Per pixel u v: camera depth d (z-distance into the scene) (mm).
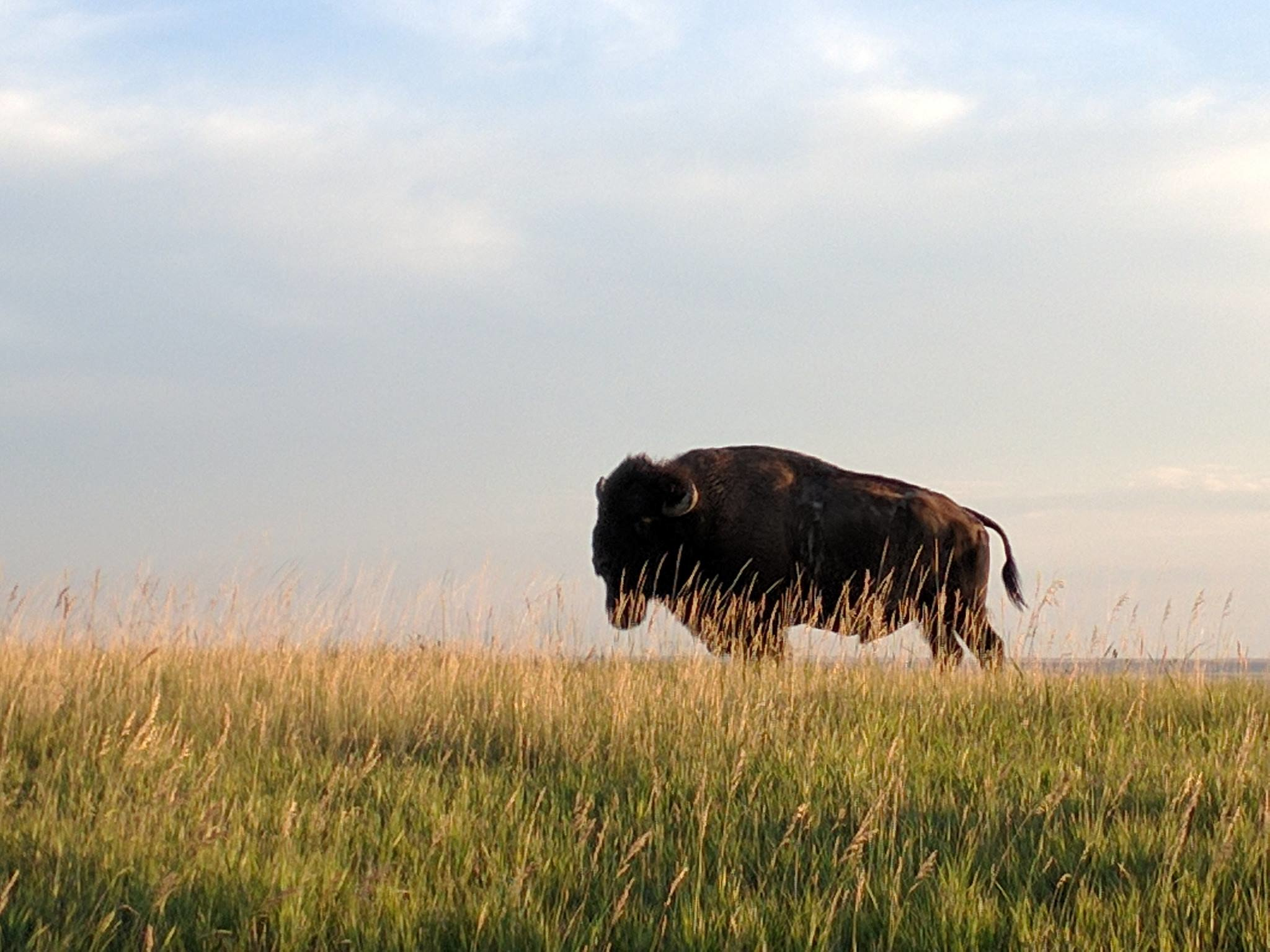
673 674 11141
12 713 8242
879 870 5652
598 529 15523
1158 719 9781
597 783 7344
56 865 5406
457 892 5391
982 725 9555
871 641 12016
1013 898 5355
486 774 7691
